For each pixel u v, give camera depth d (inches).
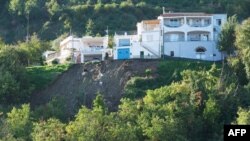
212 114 5078.7
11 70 6063.0
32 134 4904.0
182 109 5064.0
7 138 4736.7
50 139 4768.7
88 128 4778.5
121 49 6624.0
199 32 6628.9
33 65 6914.4
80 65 6235.2
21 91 5989.2
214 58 6540.4
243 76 5821.9
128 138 4761.3
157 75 5974.4
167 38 6594.5
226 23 6427.2
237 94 5378.9
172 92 5324.8
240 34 6043.3
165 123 4845.0
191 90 5315.0
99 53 6879.9
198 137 5000.0
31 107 5930.1
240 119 4837.6
